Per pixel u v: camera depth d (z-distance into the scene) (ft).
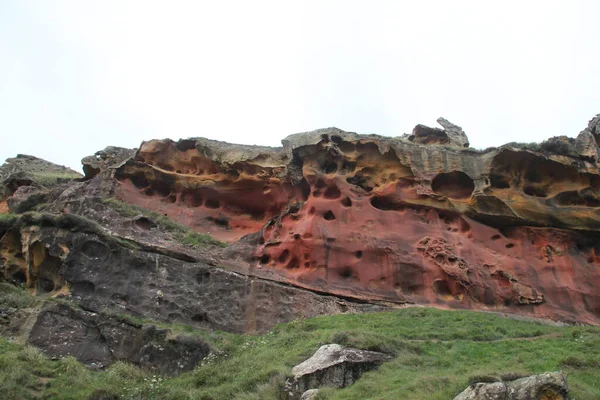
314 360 56.85
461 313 80.33
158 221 92.02
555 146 98.48
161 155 108.06
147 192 105.91
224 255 88.58
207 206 105.81
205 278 81.35
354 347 59.00
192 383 61.21
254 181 103.19
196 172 107.65
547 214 95.25
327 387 52.54
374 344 59.47
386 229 92.94
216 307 78.28
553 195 97.55
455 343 65.98
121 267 78.74
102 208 90.79
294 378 54.24
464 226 95.76
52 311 71.77
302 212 94.99
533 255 93.76
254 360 63.82
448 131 112.37
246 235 93.71
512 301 88.12
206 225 101.40
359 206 94.48
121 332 70.03
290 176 98.53
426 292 87.66
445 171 97.66
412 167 97.50
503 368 53.42
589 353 58.90
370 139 99.35
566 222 95.04
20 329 70.13
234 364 63.93
